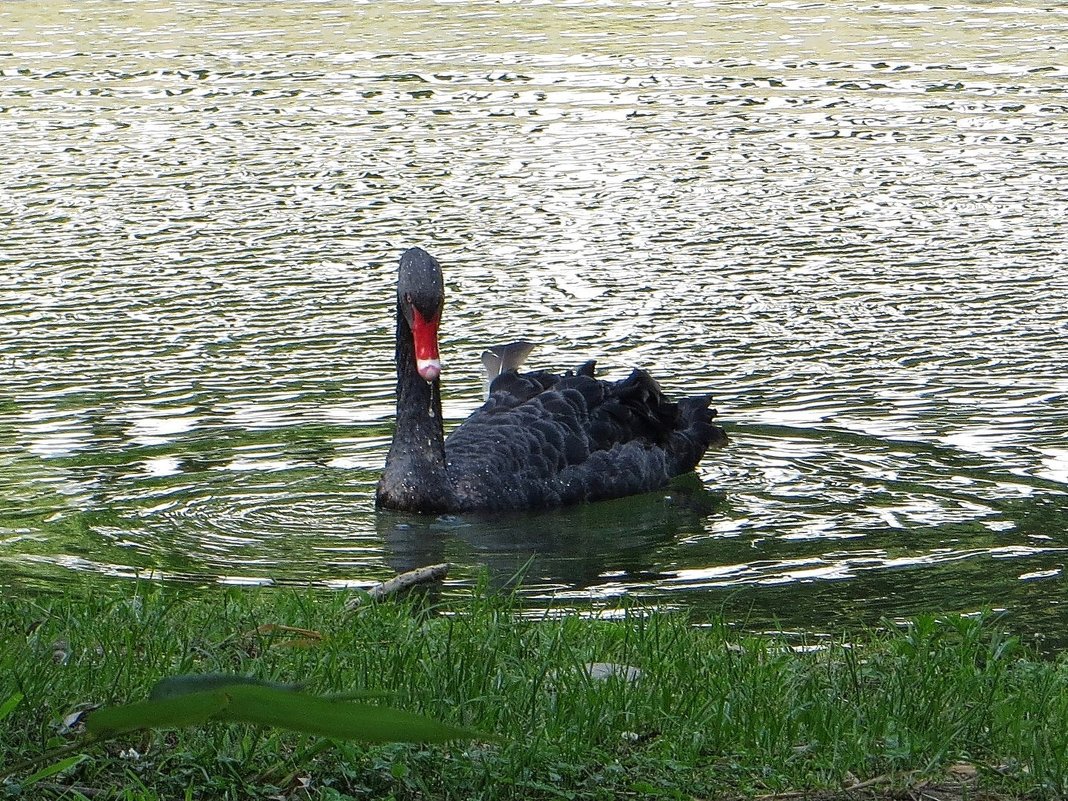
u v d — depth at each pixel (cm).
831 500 1282
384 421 1473
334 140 2647
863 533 1197
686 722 698
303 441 1422
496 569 1132
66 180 2395
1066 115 2745
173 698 342
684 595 1058
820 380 1591
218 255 2022
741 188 2344
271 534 1197
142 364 1616
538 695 725
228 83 3084
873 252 2039
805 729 695
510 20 3647
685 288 1895
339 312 1792
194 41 3494
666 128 2697
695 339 1720
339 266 1973
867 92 2923
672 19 3619
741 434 1459
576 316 1797
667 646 824
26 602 877
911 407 1512
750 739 684
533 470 1319
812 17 3612
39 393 1526
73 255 2017
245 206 2261
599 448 1369
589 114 2800
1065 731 694
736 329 1750
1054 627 973
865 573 1100
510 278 1936
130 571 1088
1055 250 2044
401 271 1301
